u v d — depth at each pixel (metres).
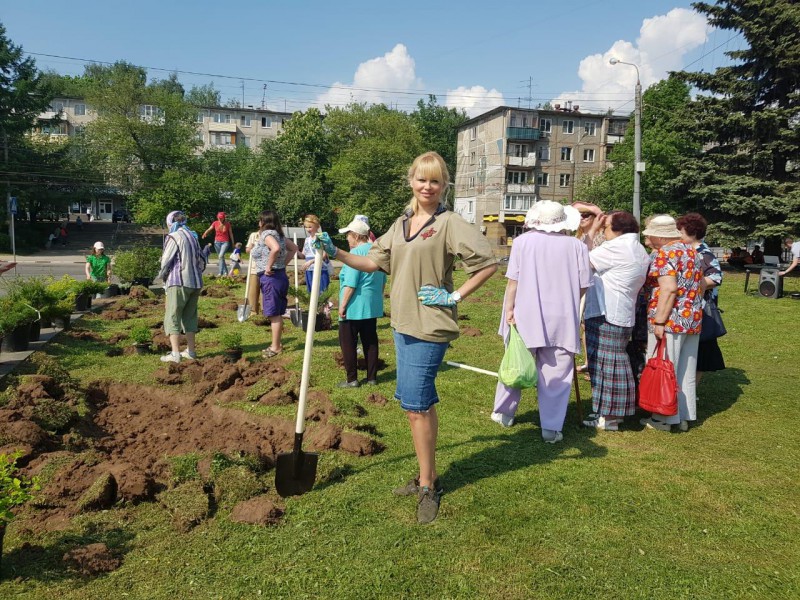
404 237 3.57
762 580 3.01
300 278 14.76
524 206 64.62
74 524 3.41
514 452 4.63
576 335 4.82
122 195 54.25
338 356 7.41
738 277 21.67
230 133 81.44
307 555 3.13
